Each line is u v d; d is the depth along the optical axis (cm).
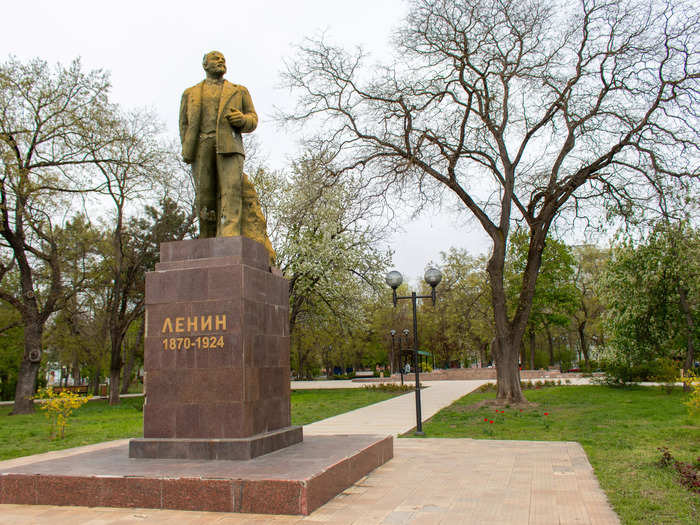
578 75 1812
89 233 3098
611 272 2591
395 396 2683
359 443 817
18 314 3219
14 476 624
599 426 1299
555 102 1827
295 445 809
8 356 3528
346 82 1986
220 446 702
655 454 900
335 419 1633
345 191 2108
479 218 1928
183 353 758
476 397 2297
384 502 603
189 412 740
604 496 627
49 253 2831
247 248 818
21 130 2247
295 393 3269
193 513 561
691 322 2312
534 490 659
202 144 899
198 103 903
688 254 2234
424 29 1869
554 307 4078
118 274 2719
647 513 549
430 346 5341
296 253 2861
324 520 531
